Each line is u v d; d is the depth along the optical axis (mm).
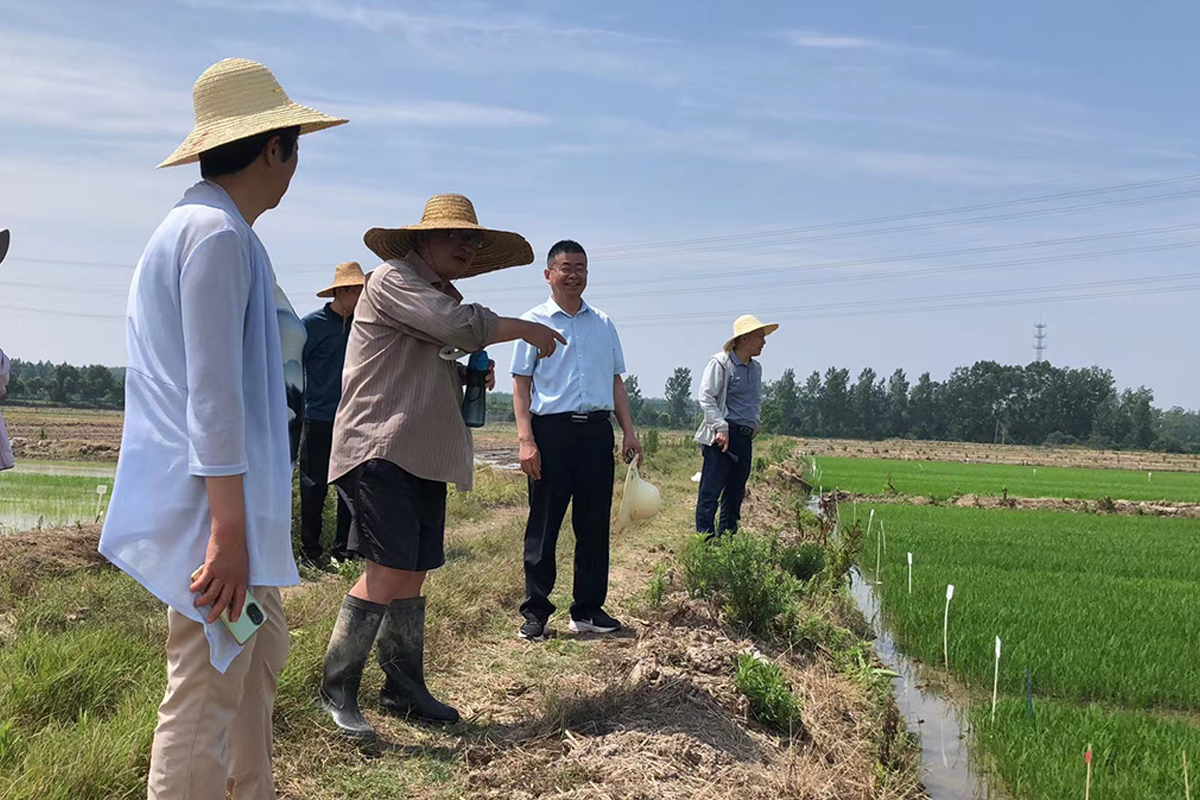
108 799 3498
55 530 9391
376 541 4480
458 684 5562
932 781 5512
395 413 4574
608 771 4250
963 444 130875
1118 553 15758
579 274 6844
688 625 7301
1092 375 142750
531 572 6820
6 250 4652
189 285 2703
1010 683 7367
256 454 2877
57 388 92812
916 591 10758
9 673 4535
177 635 2811
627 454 7418
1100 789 5082
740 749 4863
